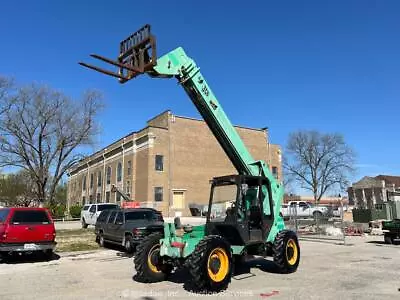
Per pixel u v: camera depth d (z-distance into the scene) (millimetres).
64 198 90312
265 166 11031
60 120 47438
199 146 49219
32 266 12797
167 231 9453
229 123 10625
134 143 48844
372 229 26328
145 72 9055
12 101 45188
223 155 51062
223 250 8711
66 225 34750
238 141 10734
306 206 37469
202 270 8234
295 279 9836
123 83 9031
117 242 16688
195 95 10172
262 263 12289
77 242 20078
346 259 13633
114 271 11531
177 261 9281
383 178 103688
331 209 35531
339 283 9344
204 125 50250
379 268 11617
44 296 8320
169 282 9633
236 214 9805
